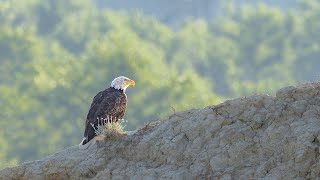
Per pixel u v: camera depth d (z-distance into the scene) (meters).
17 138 60.06
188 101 61.03
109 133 17.58
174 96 61.34
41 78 65.00
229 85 89.75
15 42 74.50
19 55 73.94
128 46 66.19
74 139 60.78
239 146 16.33
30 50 74.31
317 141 15.71
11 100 62.88
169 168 16.59
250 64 95.19
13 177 17.58
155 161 16.92
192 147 16.67
